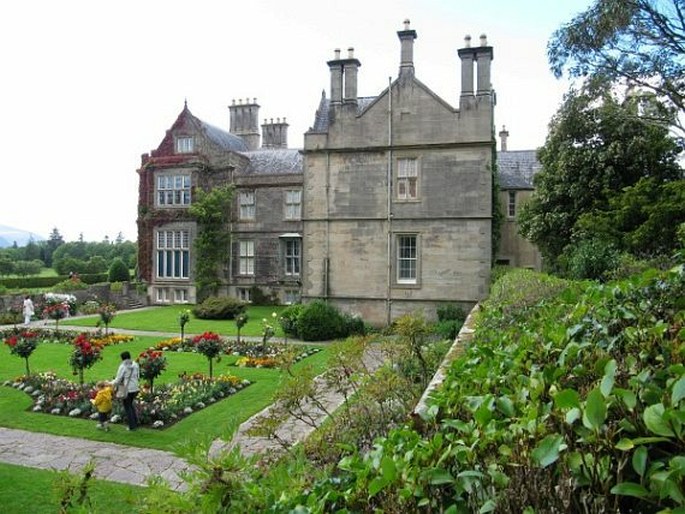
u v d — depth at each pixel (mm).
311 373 6391
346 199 23031
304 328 21156
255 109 42219
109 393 10445
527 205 26469
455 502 2027
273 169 33719
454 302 21812
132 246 78125
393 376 6422
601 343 3107
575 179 23625
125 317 28078
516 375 2988
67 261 52938
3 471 8305
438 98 21984
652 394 1881
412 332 8117
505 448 2049
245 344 19359
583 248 17344
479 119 21625
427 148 22125
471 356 4160
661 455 1791
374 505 2332
